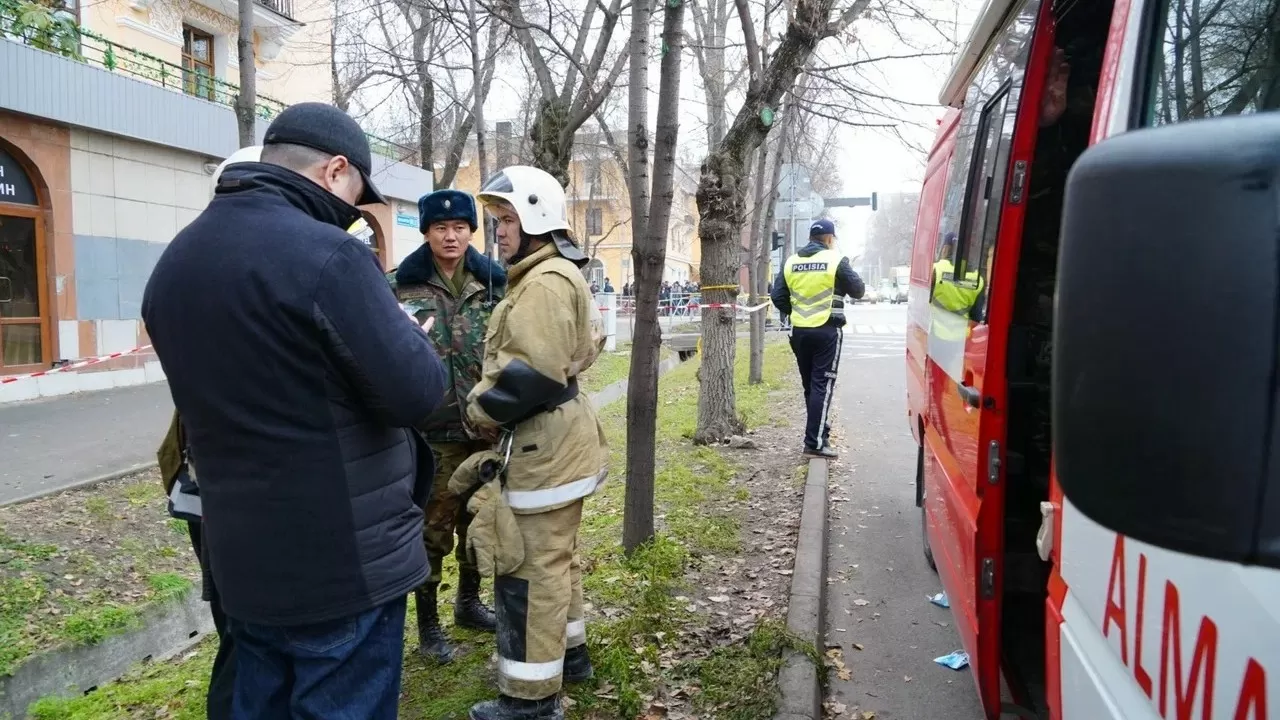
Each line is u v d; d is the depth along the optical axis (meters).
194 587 5.82
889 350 18.91
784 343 20.53
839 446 8.42
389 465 2.23
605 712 3.36
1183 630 1.29
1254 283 0.78
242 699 2.29
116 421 9.91
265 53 18.39
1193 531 0.81
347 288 2.05
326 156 2.25
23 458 7.93
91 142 12.96
